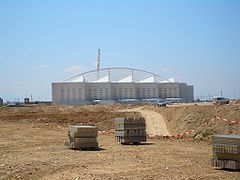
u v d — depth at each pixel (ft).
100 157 68.23
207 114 129.39
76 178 48.83
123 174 51.11
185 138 104.63
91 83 501.97
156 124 160.25
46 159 66.74
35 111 257.75
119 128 93.40
